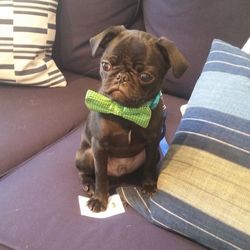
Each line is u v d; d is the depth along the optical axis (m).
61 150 1.21
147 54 0.86
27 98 1.47
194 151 0.97
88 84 1.62
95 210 0.98
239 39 1.35
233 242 0.84
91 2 1.56
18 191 1.03
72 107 1.46
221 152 0.95
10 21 1.49
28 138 1.26
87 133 1.06
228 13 1.35
